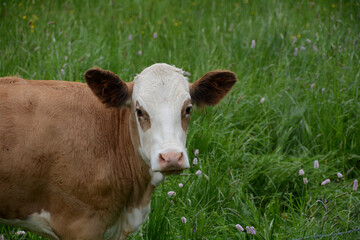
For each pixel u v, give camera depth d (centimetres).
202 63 839
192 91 466
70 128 440
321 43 944
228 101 754
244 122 763
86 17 1027
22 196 438
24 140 427
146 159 448
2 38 834
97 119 455
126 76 784
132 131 455
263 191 653
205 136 673
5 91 442
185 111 429
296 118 760
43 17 948
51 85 464
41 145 430
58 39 873
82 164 439
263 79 844
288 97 786
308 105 775
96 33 933
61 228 448
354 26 998
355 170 709
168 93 422
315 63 890
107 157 452
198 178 608
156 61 864
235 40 958
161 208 554
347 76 846
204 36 935
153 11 1142
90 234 448
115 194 458
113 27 959
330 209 584
